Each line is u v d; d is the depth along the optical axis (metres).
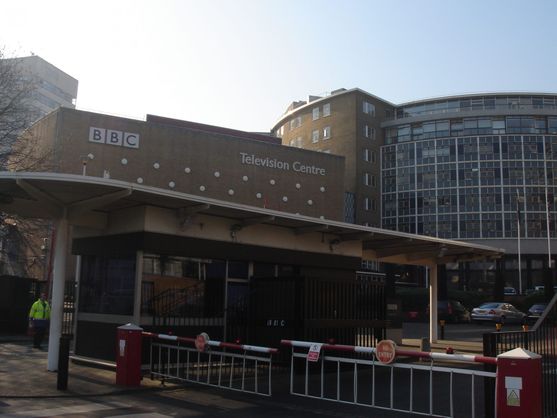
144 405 9.86
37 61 93.19
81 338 14.83
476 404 10.27
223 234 14.88
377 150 81.56
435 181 78.19
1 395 10.26
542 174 75.44
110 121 40.25
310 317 14.06
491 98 78.56
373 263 71.94
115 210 14.23
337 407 9.93
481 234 75.25
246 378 12.98
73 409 9.31
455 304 41.38
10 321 24.39
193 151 44.28
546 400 8.49
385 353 9.27
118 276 14.07
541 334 9.01
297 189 50.47
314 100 85.81
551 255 74.06
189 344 14.10
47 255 32.38
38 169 28.28
